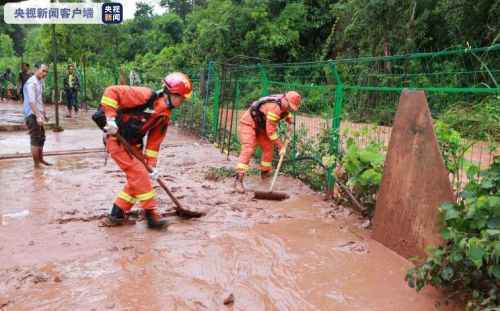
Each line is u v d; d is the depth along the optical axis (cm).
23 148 947
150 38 3409
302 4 2427
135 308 313
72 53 2712
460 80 1111
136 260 391
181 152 945
